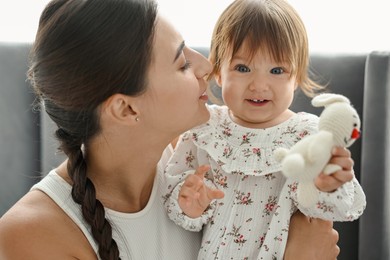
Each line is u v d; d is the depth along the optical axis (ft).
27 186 6.03
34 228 3.44
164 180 3.96
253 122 3.95
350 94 5.60
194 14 7.23
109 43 3.25
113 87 3.32
